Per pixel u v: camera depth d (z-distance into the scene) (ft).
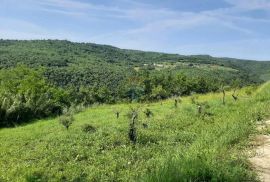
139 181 31.04
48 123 95.71
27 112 120.78
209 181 28.66
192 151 39.99
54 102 138.21
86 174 41.86
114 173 41.04
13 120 116.06
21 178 41.47
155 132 60.59
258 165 34.24
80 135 61.87
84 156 48.98
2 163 49.93
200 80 335.26
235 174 29.55
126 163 44.45
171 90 302.45
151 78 327.67
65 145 55.83
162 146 52.06
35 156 51.83
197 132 60.75
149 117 79.30
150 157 47.06
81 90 279.08
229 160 33.65
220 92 142.72
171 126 66.49
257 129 52.47
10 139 71.97
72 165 44.98
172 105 102.94
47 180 40.70
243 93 123.13
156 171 30.17
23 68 223.51
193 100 102.58
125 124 70.03
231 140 45.24
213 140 48.26
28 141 66.44
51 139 62.28
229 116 70.85
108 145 53.93
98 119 87.10
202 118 73.00
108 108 120.88
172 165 30.27
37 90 192.24
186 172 29.04
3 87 192.95
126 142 54.29
